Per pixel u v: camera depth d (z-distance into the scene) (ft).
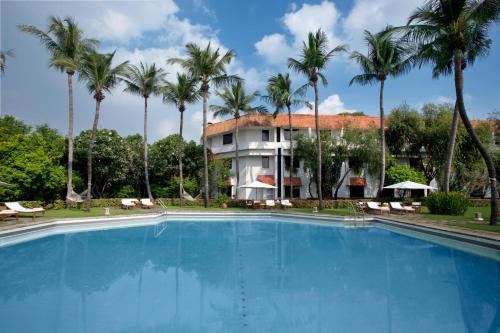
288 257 37.17
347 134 106.42
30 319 19.34
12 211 53.06
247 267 32.60
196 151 120.16
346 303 22.48
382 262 34.50
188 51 89.76
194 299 23.27
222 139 133.28
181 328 18.39
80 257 36.47
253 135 123.95
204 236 52.42
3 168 70.79
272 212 79.92
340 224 65.67
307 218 71.77
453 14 48.37
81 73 77.46
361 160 103.76
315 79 85.76
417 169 113.50
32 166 72.95
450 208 67.92
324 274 29.96
